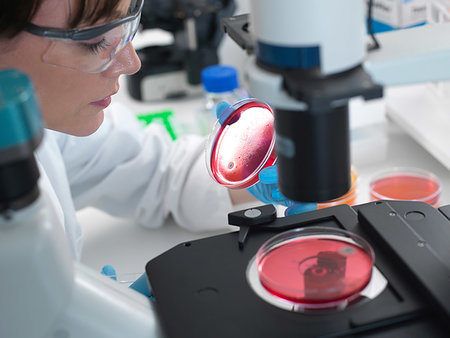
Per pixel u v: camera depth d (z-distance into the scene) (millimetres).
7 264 625
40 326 666
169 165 1441
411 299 758
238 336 735
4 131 554
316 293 765
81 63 916
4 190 608
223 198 1375
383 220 884
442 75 643
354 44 615
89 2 862
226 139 974
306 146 662
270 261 844
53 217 665
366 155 1531
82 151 1413
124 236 1417
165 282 835
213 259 869
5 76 590
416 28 706
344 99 595
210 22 1931
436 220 881
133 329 741
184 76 1963
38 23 867
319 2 587
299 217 939
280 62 622
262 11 614
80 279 729
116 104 1562
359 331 727
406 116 1559
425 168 1470
